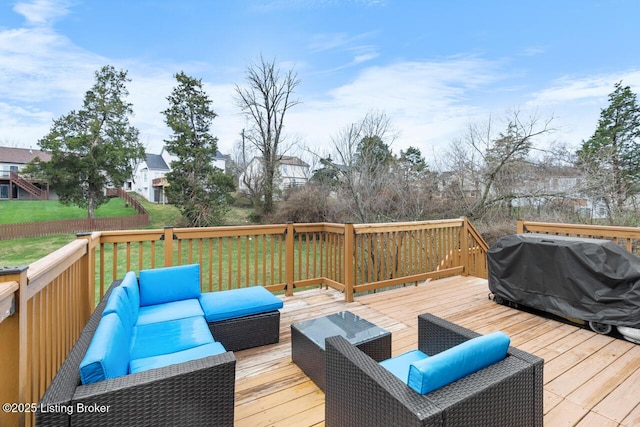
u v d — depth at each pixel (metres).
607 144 9.53
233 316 2.56
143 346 1.90
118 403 1.20
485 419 1.19
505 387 1.25
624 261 2.81
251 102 15.78
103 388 1.19
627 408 1.87
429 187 11.00
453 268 5.11
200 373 1.38
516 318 3.35
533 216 9.53
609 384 2.12
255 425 1.75
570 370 2.30
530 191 9.57
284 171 15.71
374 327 2.33
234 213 16.64
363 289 4.08
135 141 17.61
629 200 8.71
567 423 1.75
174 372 1.34
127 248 3.21
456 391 1.17
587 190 8.93
